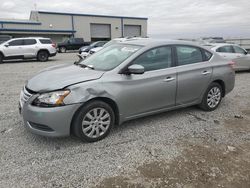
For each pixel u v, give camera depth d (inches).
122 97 168.2
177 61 198.5
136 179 125.6
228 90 237.8
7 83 366.6
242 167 137.6
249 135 179.3
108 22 1998.0
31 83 162.4
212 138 172.9
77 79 157.1
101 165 137.5
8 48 700.7
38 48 745.0
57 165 136.9
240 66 466.0
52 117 146.3
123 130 182.5
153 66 185.0
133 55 176.9
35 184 120.9
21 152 149.5
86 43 1455.5
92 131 161.5
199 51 216.2
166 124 195.5
